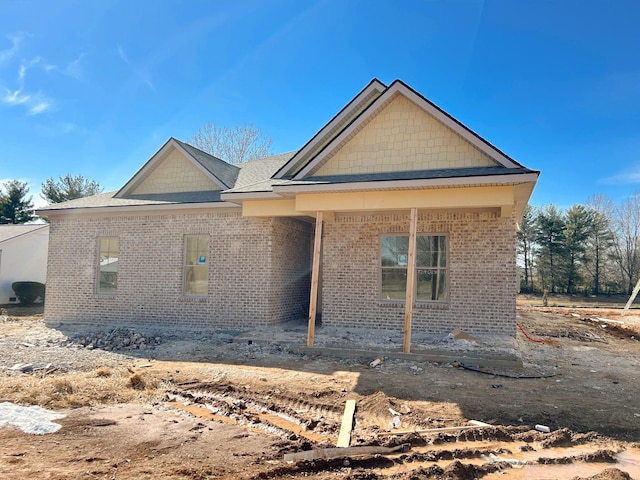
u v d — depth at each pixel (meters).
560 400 7.15
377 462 4.76
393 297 12.83
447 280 12.32
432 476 4.33
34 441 4.99
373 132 12.30
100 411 6.27
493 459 4.95
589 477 4.42
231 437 5.36
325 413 6.58
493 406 6.85
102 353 10.91
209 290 14.35
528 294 42.78
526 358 10.58
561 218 43.84
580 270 42.69
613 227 45.19
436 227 12.44
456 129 11.38
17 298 27.25
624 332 15.58
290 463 4.57
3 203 41.91
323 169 12.62
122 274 15.41
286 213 12.95
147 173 16.62
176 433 5.44
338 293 13.17
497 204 10.28
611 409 6.70
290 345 11.19
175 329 14.10
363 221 13.11
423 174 11.02
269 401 7.08
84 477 4.07
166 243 14.97
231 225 14.29
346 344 11.02
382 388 7.85
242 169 18.38
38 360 9.74
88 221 16.05
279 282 14.46
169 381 8.20
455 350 10.16
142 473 4.22
